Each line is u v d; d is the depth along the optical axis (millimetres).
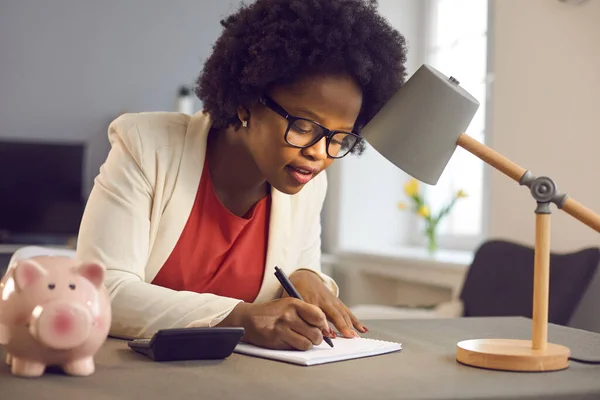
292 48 1124
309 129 1151
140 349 1010
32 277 844
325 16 1150
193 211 1350
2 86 4465
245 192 1390
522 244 2602
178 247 1336
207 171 1361
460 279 3258
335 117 1146
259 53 1157
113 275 1188
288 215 1444
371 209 4301
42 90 4520
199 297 1150
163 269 1328
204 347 986
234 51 1225
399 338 1227
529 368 950
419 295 3961
